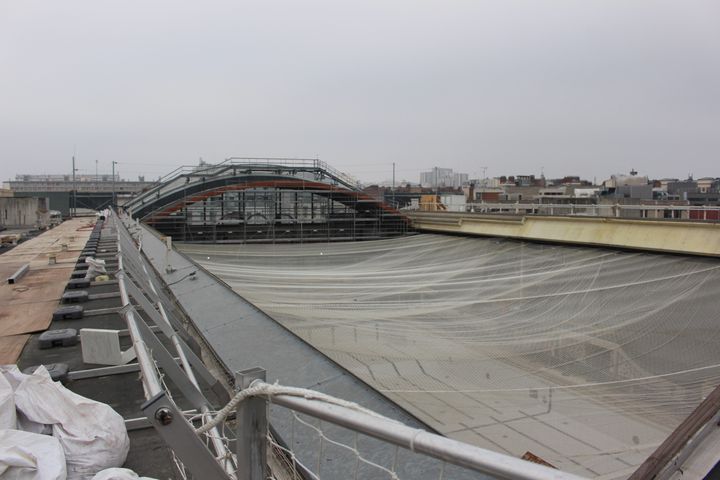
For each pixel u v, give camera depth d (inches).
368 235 1203.2
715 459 104.9
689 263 504.1
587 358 544.1
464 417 425.1
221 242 1107.3
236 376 64.1
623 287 565.0
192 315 254.2
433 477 88.0
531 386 485.7
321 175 1229.7
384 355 564.7
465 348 581.6
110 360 143.3
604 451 369.4
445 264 901.8
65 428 78.9
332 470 97.3
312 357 168.7
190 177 1147.9
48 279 305.6
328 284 888.9
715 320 461.7
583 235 642.2
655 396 447.5
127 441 85.5
